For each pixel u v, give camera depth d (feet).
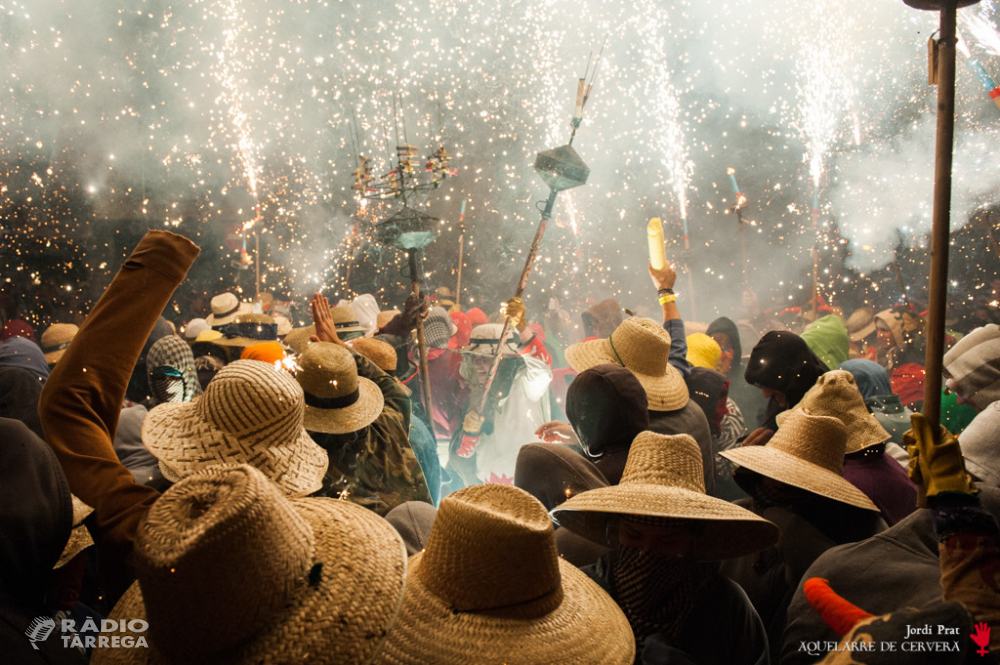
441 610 4.45
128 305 6.06
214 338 16.75
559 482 7.68
